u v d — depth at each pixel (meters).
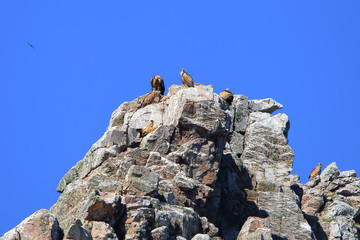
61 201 168.12
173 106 181.00
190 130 175.12
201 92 179.25
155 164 167.88
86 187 163.88
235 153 196.00
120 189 157.25
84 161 178.38
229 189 184.62
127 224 147.88
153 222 150.75
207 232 162.38
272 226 181.75
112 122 196.62
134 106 196.25
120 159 169.25
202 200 169.62
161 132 173.75
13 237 135.25
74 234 136.88
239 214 183.88
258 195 187.62
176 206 159.25
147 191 155.38
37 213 138.25
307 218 195.50
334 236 192.50
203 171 172.62
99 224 144.38
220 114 176.50
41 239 135.38
